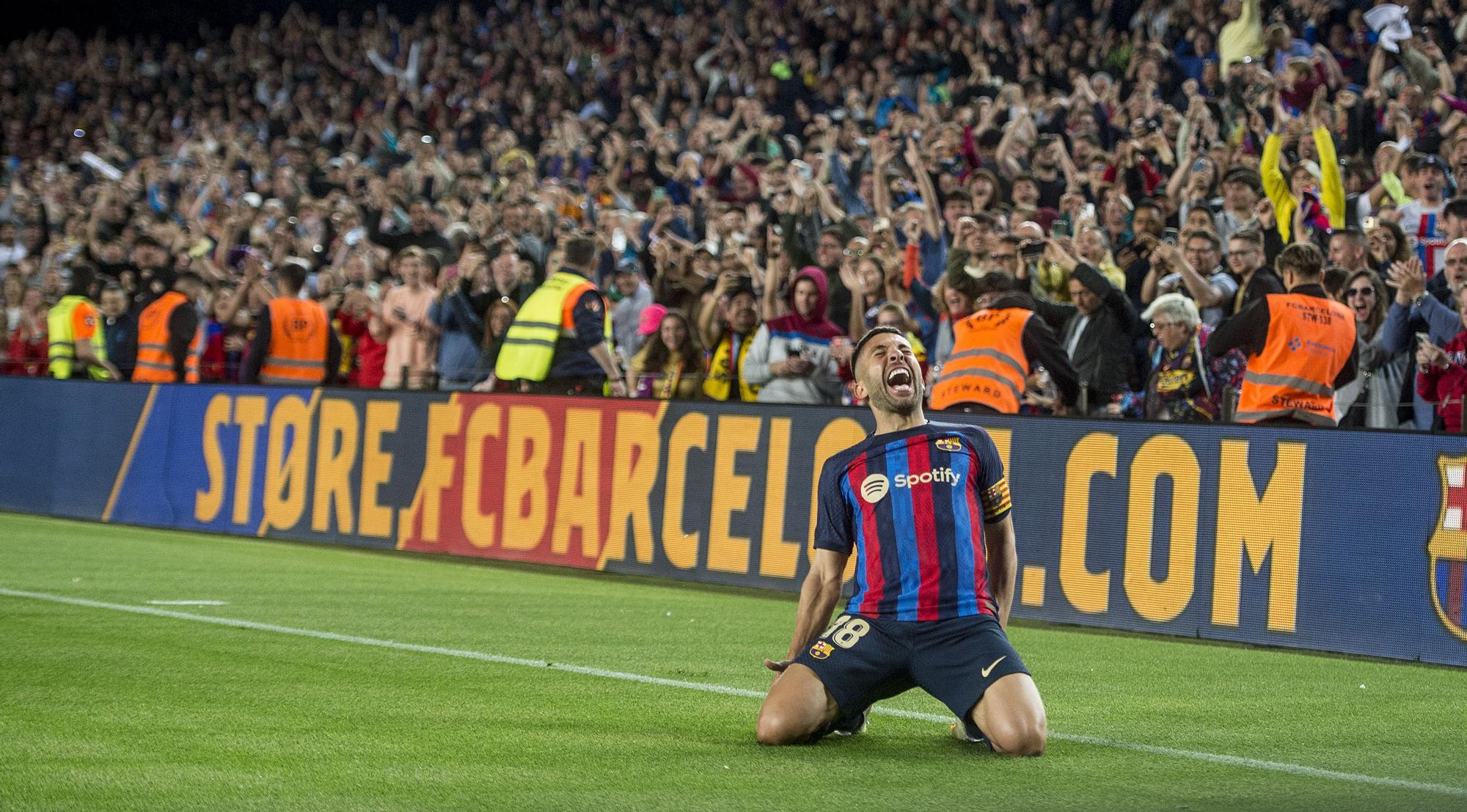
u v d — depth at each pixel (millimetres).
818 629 4344
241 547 10484
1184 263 8656
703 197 13875
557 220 13062
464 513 10195
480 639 6430
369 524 10703
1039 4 16000
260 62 24312
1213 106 12094
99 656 5594
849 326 9984
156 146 23328
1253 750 4367
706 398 9016
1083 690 5535
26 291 15469
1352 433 6742
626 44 19672
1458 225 8758
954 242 10586
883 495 4176
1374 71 11594
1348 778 3949
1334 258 8797
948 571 4129
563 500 9680
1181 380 8141
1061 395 8422
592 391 10242
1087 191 11562
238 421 11555
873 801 3506
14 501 13094
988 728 4070
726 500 8852
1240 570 7031
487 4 24016
